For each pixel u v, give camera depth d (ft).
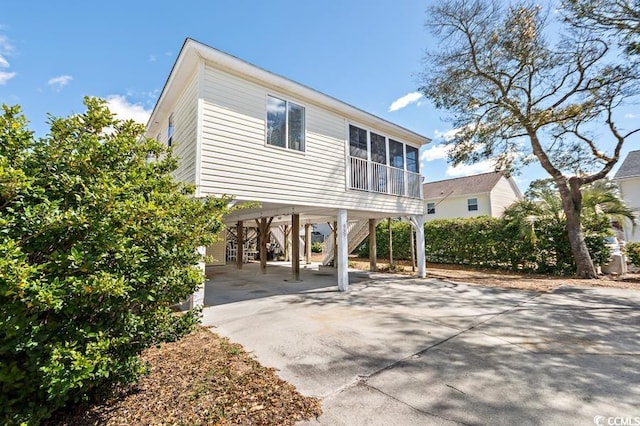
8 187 5.84
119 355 7.88
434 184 82.64
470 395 9.16
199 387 9.37
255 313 18.98
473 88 35.19
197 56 19.77
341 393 9.25
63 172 7.38
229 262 58.13
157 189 10.12
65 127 7.87
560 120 33.01
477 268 43.68
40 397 6.62
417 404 8.66
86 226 6.68
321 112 26.99
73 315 7.00
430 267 46.03
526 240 37.96
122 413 7.90
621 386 9.70
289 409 8.31
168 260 8.77
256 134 22.13
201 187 19.13
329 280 33.42
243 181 21.20
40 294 5.61
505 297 24.00
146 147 10.63
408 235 54.60
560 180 34.88
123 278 6.89
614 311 19.15
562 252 35.73
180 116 24.63
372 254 42.11
